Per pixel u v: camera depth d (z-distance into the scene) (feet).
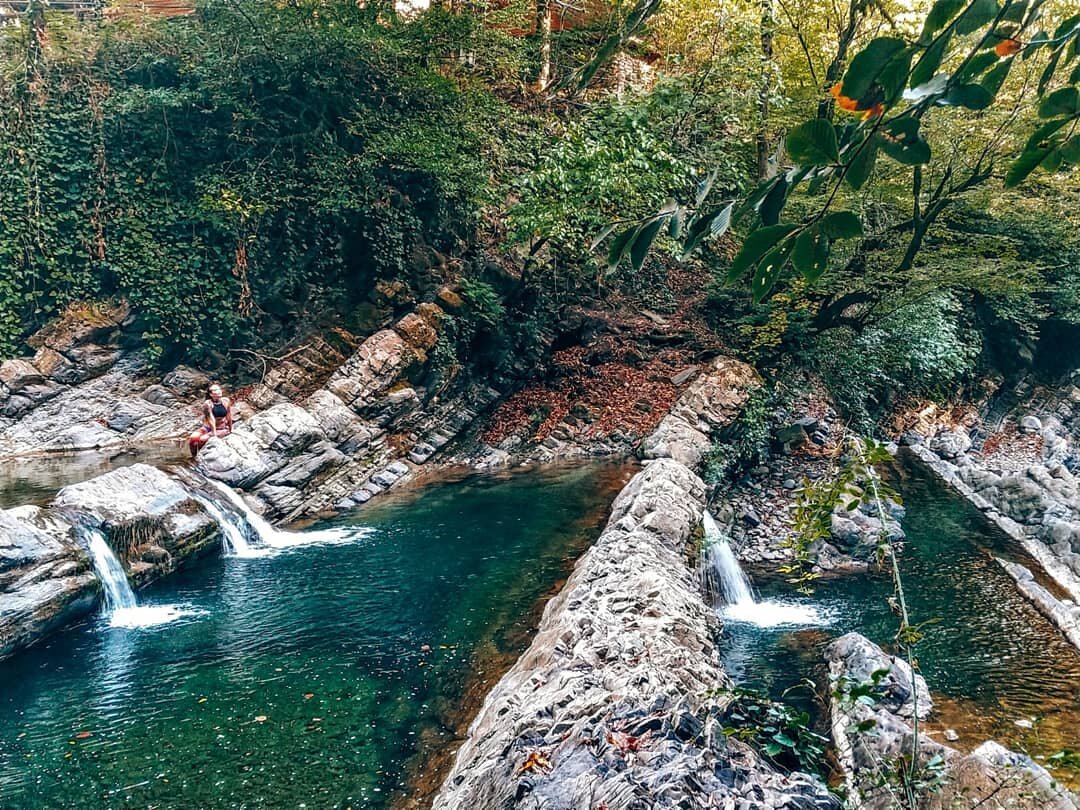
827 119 3.25
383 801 17.26
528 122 62.44
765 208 3.64
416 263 60.80
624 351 63.82
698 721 12.09
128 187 53.93
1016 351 85.97
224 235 55.31
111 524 31.14
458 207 62.80
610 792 10.45
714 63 51.75
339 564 34.24
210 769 18.66
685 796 10.04
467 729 19.95
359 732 20.20
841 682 9.91
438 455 55.42
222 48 55.36
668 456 47.09
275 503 41.52
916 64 3.35
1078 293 77.20
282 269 56.95
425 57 60.70
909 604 30.89
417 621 27.45
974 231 60.29
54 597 26.71
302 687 22.72
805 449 52.75
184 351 55.62
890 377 63.52
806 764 10.29
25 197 51.42
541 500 43.78
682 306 69.77
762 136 54.29
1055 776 17.62
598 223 50.44
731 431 51.11
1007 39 3.40
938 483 52.21
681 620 19.57
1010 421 82.43
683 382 59.62
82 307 53.31
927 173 49.60
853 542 36.86
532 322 63.67
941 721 21.81
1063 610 29.35
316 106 57.41
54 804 17.43
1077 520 42.47
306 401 49.85
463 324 60.08
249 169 55.11
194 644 25.99
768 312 55.47
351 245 59.06
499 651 24.53
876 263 52.11
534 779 11.74
